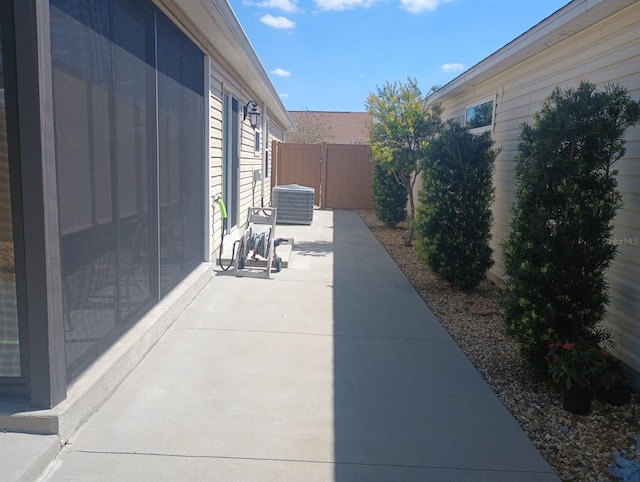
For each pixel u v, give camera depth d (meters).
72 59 2.77
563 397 3.38
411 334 4.70
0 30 2.39
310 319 5.02
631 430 3.13
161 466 2.56
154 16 4.12
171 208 4.80
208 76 6.05
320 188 15.91
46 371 2.59
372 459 2.72
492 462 2.75
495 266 6.89
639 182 3.78
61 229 2.71
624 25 4.08
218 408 3.18
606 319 4.20
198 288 5.69
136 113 3.78
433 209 6.17
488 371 3.96
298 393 3.44
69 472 2.47
